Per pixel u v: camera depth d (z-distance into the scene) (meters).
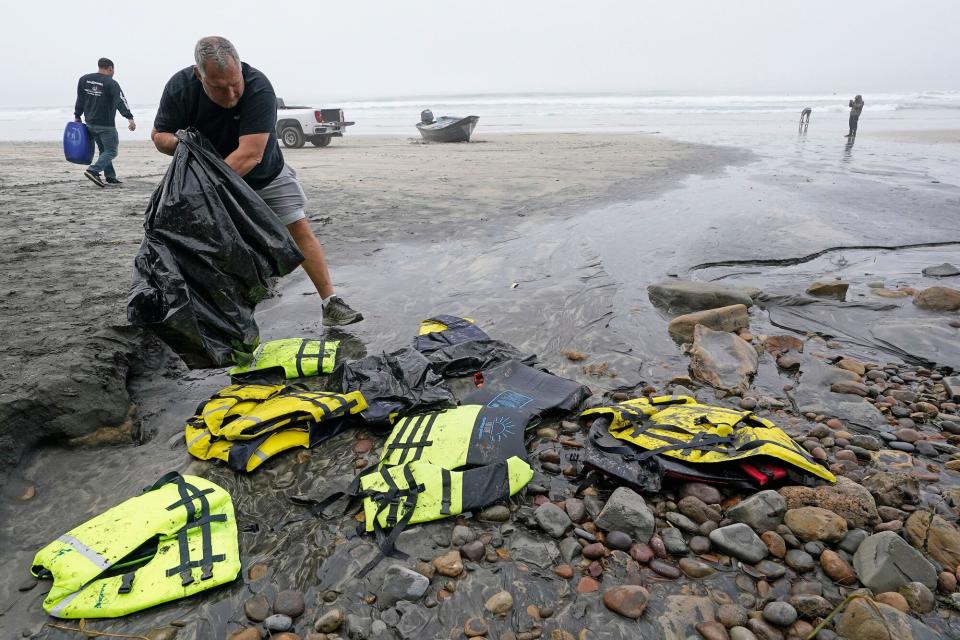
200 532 2.45
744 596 2.22
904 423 3.35
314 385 3.89
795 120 36.88
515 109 61.38
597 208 9.24
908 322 4.73
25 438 2.99
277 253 3.68
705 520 2.55
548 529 2.52
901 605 2.13
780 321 4.96
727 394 3.72
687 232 7.73
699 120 38.38
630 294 5.54
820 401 3.62
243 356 3.72
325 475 2.94
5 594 2.28
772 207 9.15
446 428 3.05
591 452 2.95
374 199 10.06
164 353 4.17
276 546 2.50
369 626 2.11
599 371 4.01
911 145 19.55
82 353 3.52
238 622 2.15
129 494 2.83
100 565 2.26
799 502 2.56
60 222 7.89
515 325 4.80
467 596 2.23
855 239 7.37
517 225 8.18
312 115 20.45
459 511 2.60
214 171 3.50
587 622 2.12
